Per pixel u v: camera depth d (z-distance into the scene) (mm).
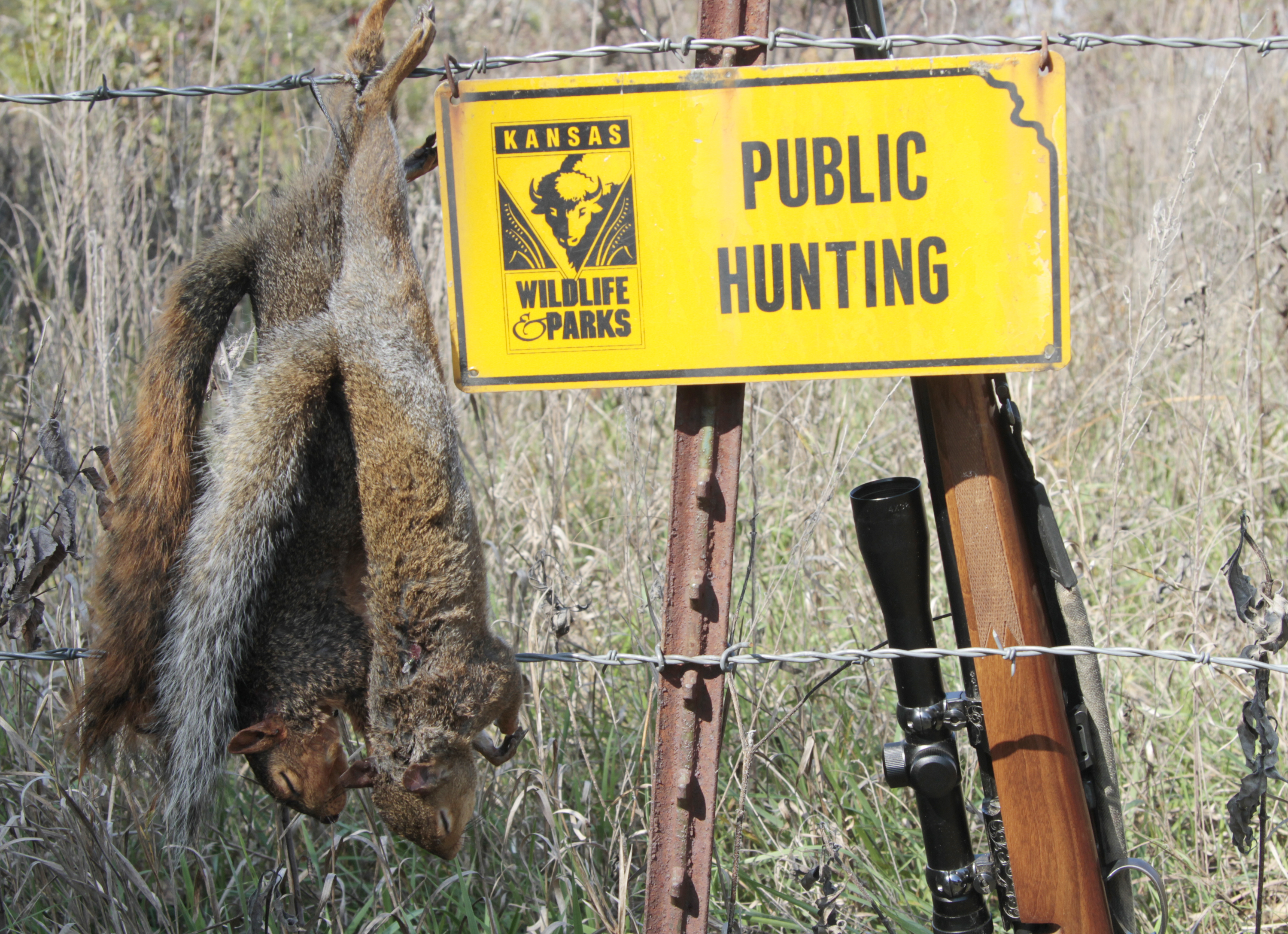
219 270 2457
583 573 3877
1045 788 2061
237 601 2293
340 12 7129
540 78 1862
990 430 2014
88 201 4066
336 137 2205
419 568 2219
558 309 1915
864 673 3391
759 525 4129
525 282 1912
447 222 1907
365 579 2342
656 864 2076
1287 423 4492
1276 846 2928
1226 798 3141
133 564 2355
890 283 1872
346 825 3184
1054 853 2070
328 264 2371
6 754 3189
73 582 3059
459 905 2934
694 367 1911
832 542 3781
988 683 2055
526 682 3012
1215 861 2926
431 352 2219
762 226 1873
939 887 2262
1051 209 1831
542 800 2682
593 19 3787
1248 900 2891
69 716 2467
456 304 1925
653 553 3234
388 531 2219
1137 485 4211
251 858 2986
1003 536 2020
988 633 2049
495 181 1891
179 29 6492
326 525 2482
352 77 2164
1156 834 2977
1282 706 3025
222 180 4969
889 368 1892
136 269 4105
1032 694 2045
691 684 2035
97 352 3498
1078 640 2184
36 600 2357
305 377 2271
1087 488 4145
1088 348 4855
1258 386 4367
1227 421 4195
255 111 6242
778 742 3305
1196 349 4441
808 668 3459
